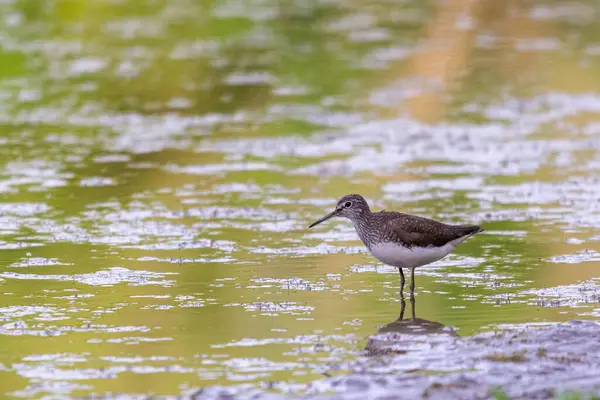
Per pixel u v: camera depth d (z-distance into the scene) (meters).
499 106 25.94
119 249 15.00
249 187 18.94
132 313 12.05
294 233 15.97
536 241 15.32
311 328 11.45
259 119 24.62
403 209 17.22
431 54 31.81
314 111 25.34
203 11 37.94
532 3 39.34
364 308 12.23
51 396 9.41
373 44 33.00
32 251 14.86
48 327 11.52
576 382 9.23
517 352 10.10
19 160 20.77
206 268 14.05
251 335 11.20
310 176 19.75
